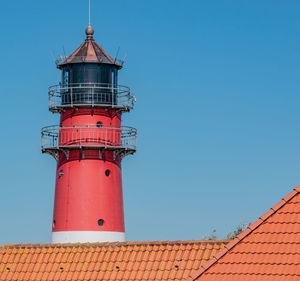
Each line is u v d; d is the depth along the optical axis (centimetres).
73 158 8919
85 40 9144
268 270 4869
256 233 5088
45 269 6078
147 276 5669
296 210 5116
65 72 9012
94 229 8788
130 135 9144
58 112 9106
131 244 6041
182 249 5784
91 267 5947
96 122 8919
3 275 6141
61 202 8925
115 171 9038
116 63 9044
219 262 5028
